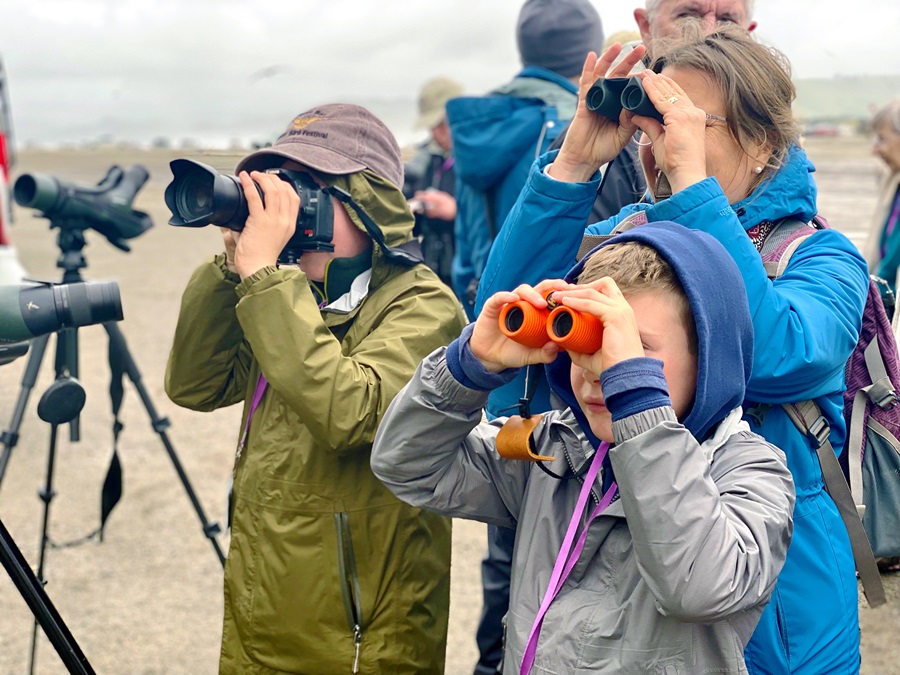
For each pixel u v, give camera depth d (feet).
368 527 5.67
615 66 5.60
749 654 4.66
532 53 9.25
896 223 12.78
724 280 4.13
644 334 4.01
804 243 5.21
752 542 3.84
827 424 4.96
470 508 4.87
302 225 5.71
